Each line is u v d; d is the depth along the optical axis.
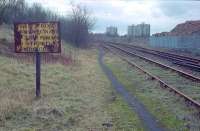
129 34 186.25
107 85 21.50
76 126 12.08
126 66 33.06
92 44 88.81
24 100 14.99
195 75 24.44
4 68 21.14
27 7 53.84
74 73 26.34
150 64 34.09
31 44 16.80
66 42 63.59
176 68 29.41
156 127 11.84
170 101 15.73
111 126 12.09
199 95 16.92
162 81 20.80
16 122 12.30
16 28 16.84
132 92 18.78
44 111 13.48
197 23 80.50
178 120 12.59
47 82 20.25
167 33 90.00
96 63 38.97
